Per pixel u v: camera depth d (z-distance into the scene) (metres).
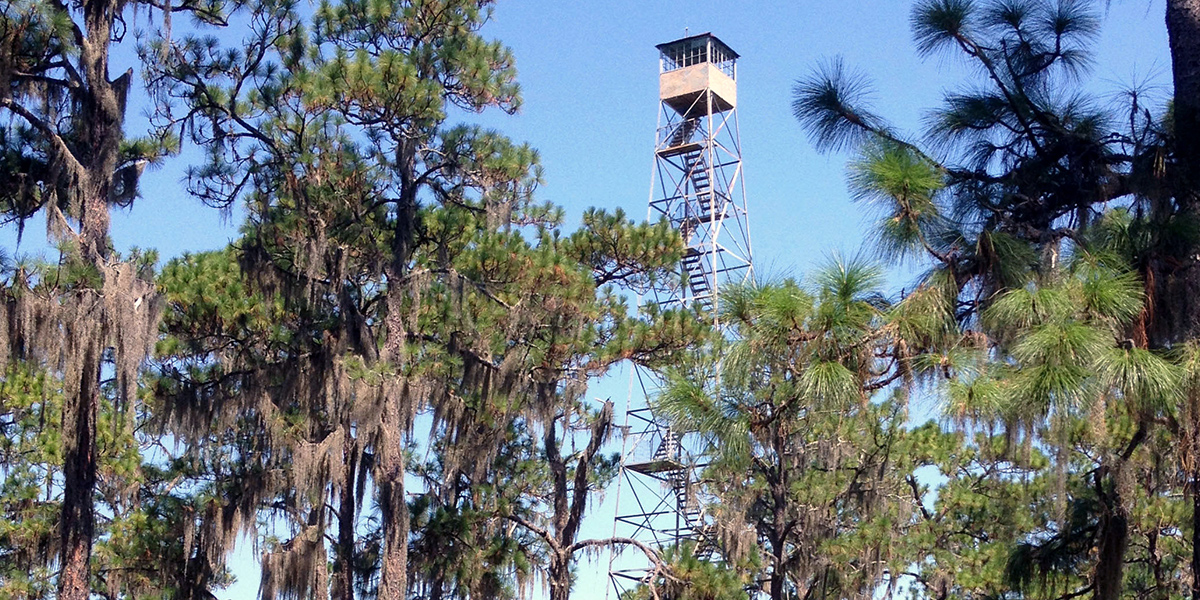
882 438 20.17
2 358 15.26
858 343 7.10
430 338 22.72
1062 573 9.37
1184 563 15.95
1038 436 6.87
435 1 21.14
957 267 7.66
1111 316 6.89
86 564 15.79
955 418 6.75
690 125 38.25
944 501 24.97
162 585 22.33
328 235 21.28
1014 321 6.91
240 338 22.27
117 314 15.75
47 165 17.23
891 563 21.75
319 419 23.19
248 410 22.73
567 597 22.25
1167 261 7.38
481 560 21.73
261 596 20.84
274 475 22.06
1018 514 19.84
